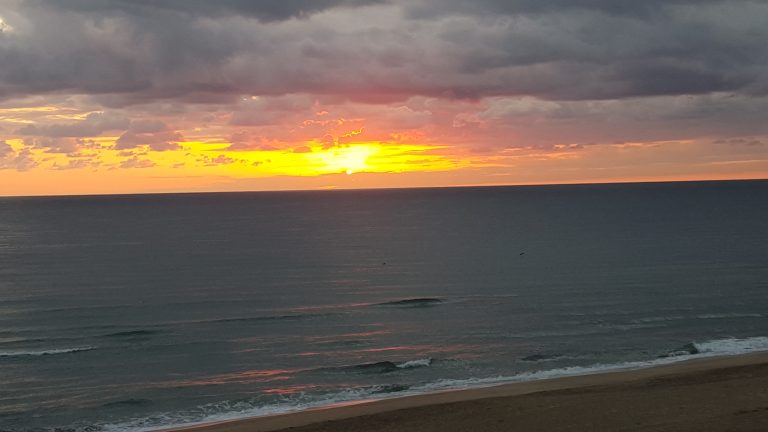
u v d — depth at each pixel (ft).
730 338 127.75
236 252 313.32
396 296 189.98
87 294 196.65
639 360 110.42
